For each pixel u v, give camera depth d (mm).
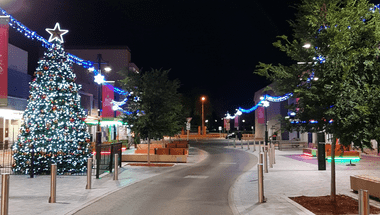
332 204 8469
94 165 17391
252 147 37906
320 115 7922
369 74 7992
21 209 8555
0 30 11734
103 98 22938
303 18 8664
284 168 17234
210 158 25250
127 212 8297
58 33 16406
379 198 8773
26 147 15258
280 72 8766
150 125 20062
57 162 15320
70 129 15891
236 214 7957
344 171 15602
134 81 20453
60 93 15906
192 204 9180
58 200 9703
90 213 8188
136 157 22031
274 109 50625
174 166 19703
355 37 8141
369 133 7391
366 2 8336
